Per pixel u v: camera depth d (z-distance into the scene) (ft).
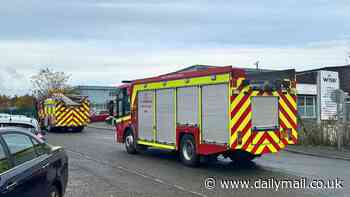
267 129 37.55
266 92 37.65
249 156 41.01
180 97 42.34
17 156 17.26
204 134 38.81
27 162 17.83
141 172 37.22
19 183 16.02
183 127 41.52
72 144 66.08
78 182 32.24
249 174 35.86
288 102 39.04
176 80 43.01
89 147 61.00
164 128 44.96
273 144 37.86
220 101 36.94
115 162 43.98
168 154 51.52
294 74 39.63
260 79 37.32
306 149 55.11
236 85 35.88
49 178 19.60
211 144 37.91
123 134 53.62
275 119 38.14
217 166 40.88
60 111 100.01
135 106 50.67
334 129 58.59
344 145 56.70
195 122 40.04
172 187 30.22
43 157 19.80
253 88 36.81
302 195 27.48
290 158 47.39
